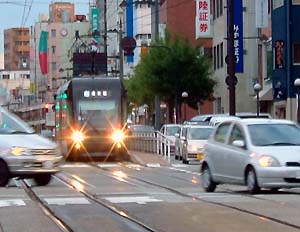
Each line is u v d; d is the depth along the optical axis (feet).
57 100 392.88
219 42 542.98
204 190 181.98
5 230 114.11
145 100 597.52
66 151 344.90
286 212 131.34
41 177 201.46
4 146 194.80
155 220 123.34
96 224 119.55
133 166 307.37
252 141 166.50
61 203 151.84
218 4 545.03
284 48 408.05
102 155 345.51
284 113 424.05
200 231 110.52
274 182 160.15
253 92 481.87
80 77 352.08
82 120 342.03
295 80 378.73
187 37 557.74
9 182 206.59
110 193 173.88
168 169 285.02
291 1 401.70
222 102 539.70
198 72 524.11
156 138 367.25
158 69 525.34
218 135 180.65
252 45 492.95
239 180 168.86
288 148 163.63
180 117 539.70
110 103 345.72
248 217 125.59
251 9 493.77
